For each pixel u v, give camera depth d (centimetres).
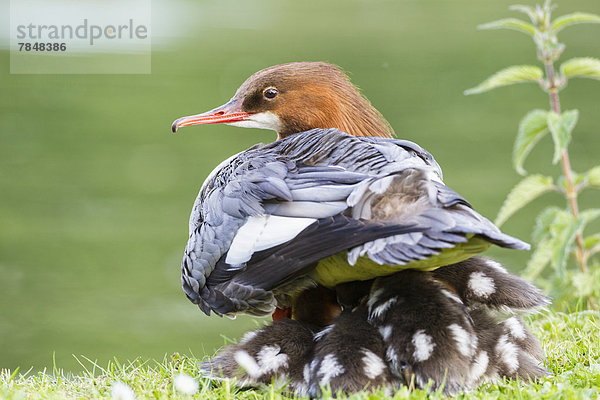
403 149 767
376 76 3131
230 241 767
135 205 2177
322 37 3700
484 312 767
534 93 3061
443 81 3103
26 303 1688
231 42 3597
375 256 638
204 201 820
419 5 4412
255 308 759
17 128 2758
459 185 2225
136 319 1612
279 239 713
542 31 1113
